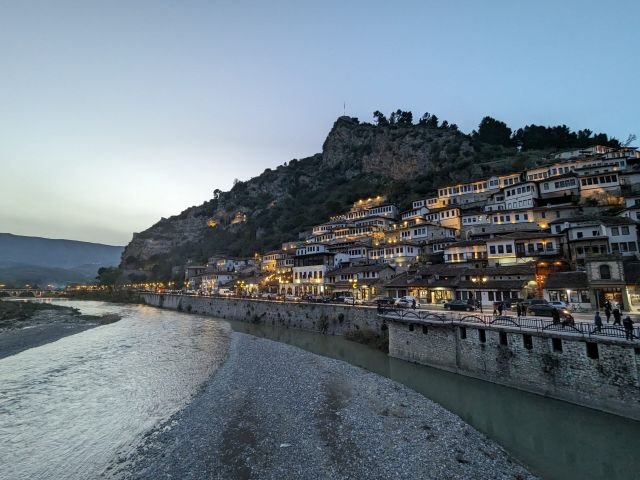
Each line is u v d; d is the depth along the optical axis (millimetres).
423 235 84312
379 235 96375
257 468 18578
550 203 75312
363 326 48719
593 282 39344
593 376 23984
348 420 24094
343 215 138500
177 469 18719
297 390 30016
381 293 64562
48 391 31094
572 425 23078
